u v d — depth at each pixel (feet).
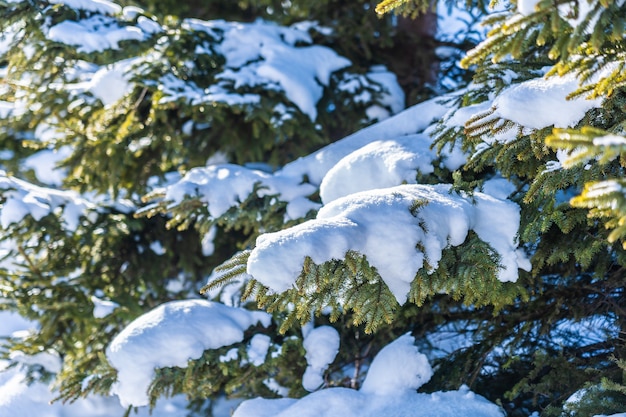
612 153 6.10
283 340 13.44
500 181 10.89
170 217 20.07
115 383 12.88
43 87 16.46
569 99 8.14
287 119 16.63
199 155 18.80
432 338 13.76
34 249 16.97
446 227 9.37
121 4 21.67
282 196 13.61
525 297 10.04
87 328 17.47
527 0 7.18
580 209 9.23
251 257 8.45
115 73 16.02
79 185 18.54
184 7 24.48
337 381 14.47
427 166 11.39
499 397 12.38
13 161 23.17
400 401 11.21
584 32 7.31
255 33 18.28
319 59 18.54
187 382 12.55
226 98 16.07
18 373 18.07
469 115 10.73
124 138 17.22
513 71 10.80
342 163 11.83
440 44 20.51
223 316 13.43
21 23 14.62
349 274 8.75
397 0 8.68
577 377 10.92
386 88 18.60
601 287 11.86
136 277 19.24
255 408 11.80
